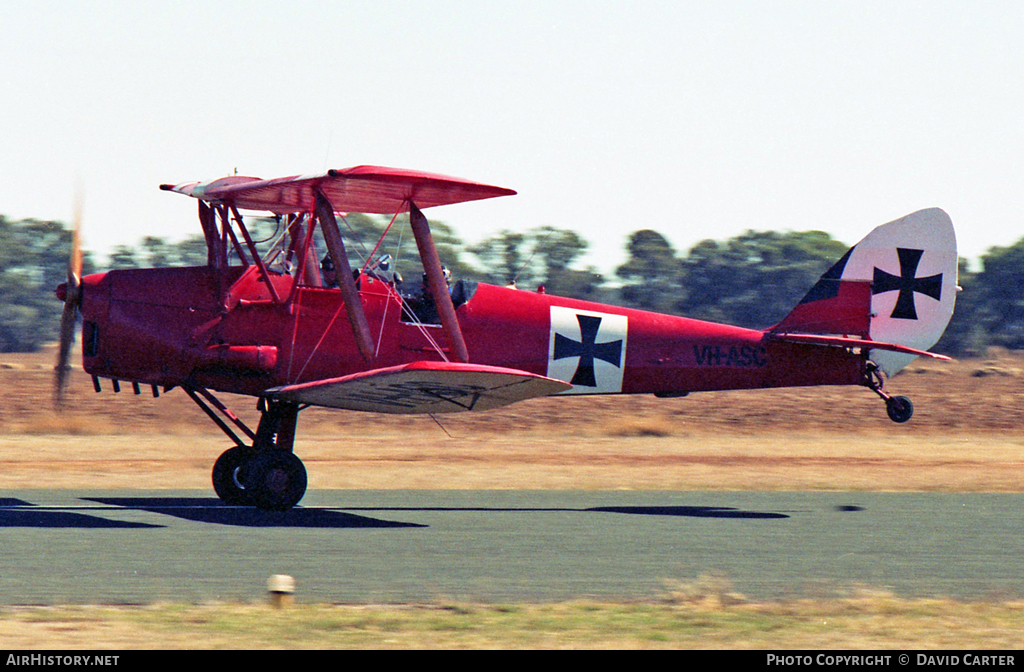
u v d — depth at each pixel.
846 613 23.17
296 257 37.94
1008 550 31.94
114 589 24.17
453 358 37.22
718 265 182.88
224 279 36.59
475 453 60.09
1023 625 22.36
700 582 25.72
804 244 183.75
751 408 89.44
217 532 32.09
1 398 80.12
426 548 30.47
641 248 180.25
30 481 44.38
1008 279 191.62
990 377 115.75
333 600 23.53
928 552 31.42
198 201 37.28
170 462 52.59
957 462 58.56
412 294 39.00
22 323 141.25
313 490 43.94
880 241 45.19
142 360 35.78
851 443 71.69
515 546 31.14
